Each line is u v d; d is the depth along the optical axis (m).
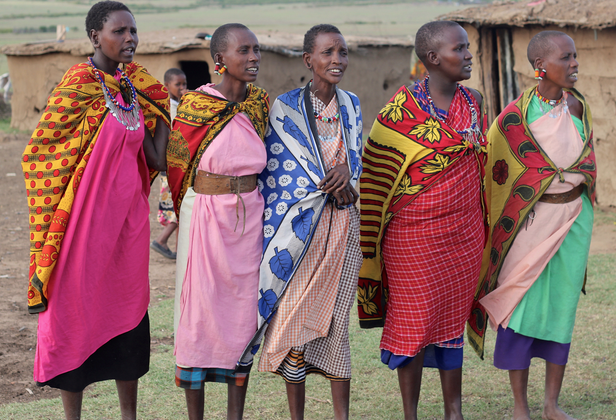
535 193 3.76
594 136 9.30
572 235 3.82
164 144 3.63
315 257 3.50
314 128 3.53
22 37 63.88
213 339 3.46
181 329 3.47
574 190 3.80
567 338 3.84
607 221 8.51
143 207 3.50
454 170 3.54
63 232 3.20
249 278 3.49
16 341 5.31
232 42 3.38
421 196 3.56
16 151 15.12
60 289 3.24
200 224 3.42
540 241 3.79
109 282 3.40
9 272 7.15
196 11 162.25
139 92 3.56
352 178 3.53
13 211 10.07
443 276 3.63
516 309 3.81
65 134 3.21
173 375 4.57
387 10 138.12
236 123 3.42
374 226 3.81
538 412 4.03
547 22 9.21
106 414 4.03
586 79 9.23
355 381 4.49
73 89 3.20
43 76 17.00
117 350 3.50
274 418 4.00
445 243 3.60
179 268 3.51
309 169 3.47
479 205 3.72
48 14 130.88
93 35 3.34
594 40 8.97
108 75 3.31
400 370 3.75
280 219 3.50
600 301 5.72
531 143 3.79
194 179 3.48
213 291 3.43
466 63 3.54
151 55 14.47
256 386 4.43
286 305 3.48
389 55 16.86
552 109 3.81
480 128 3.71
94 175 3.25
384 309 3.92
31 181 3.21
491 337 5.26
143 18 118.81
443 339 3.76
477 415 4.00
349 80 15.84
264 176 3.57
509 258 3.87
